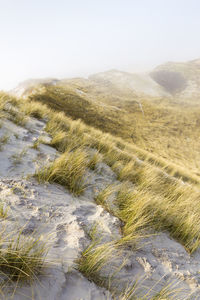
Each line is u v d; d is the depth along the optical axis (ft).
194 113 207.51
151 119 180.55
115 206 9.69
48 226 6.42
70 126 22.84
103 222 7.79
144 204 9.23
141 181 14.37
